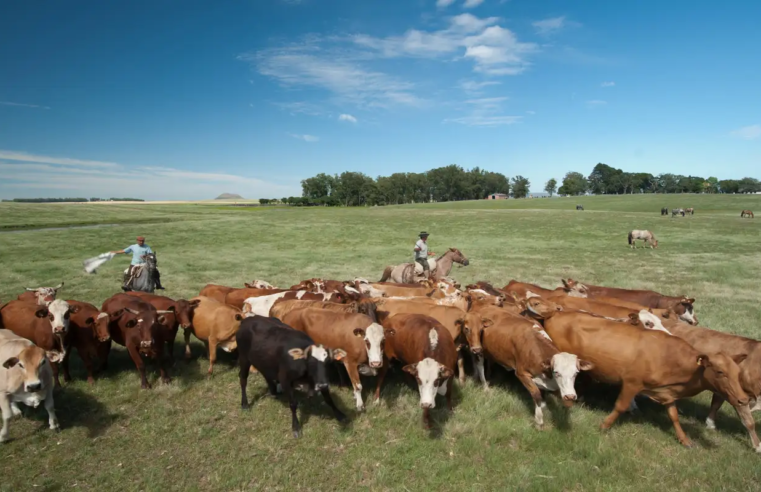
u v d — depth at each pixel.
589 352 6.55
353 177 168.12
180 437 6.14
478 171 191.12
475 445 5.86
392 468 5.50
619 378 6.30
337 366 7.98
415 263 14.50
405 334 7.28
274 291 10.41
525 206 93.81
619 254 26.88
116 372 8.28
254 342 6.68
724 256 25.25
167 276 19.30
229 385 7.84
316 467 5.50
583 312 7.26
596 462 5.52
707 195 101.88
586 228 42.31
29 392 5.86
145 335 7.22
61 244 29.31
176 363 8.82
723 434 6.15
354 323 7.26
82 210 71.56
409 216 60.06
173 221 52.72
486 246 31.52
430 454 5.75
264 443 6.04
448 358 6.71
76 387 7.55
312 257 26.02
